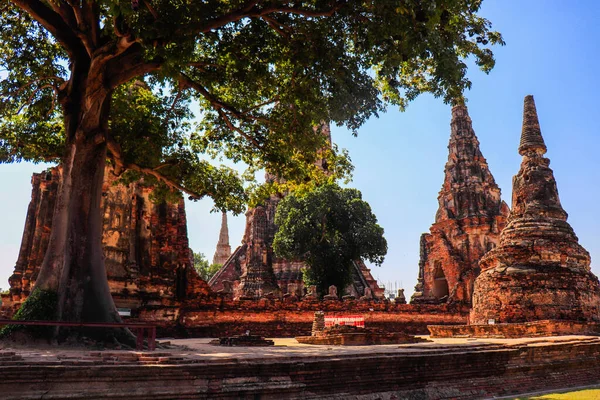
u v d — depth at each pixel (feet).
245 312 107.34
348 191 167.63
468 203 155.02
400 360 36.52
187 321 100.73
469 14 53.83
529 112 94.07
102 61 48.32
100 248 50.49
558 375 48.70
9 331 43.75
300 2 49.67
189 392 27.81
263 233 174.40
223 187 78.69
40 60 65.26
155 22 41.09
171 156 75.15
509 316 79.51
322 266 156.76
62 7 52.60
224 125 74.64
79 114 53.26
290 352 39.37
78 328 45.50
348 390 33.47
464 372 40.91
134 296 96.22
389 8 42.19
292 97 61.26
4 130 72.13
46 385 25.16
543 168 90.02
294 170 72.18
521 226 86.17
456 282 144.97
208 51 63.82
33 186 100.89
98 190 51.29
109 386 26.40
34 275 91.30
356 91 52.75
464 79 54.44
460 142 163.22
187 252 108.47
